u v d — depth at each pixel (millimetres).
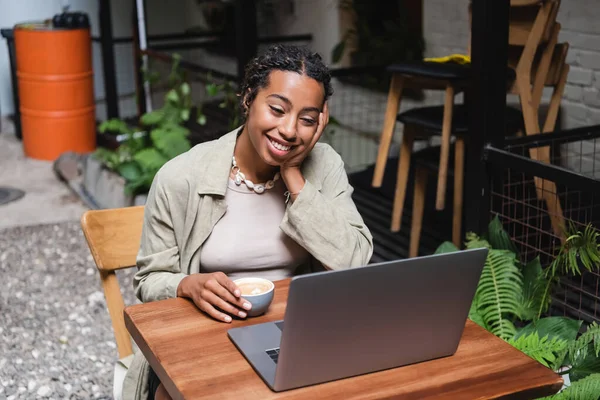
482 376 1557
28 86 6641
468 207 3225
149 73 6336
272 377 1498
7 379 3238
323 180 2105
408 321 1529
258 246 2033
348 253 1942
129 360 2207
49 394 3129
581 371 2359
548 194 3426
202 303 1774
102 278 2270
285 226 1957
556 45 3613
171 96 5617
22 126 6871
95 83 8688
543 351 2389
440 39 5383
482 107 3064
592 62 4059
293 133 1811
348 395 1469
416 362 1602
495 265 2771
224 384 1493
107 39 7023
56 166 6203
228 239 2027
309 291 1381
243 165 2020
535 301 2725
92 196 5668
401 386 1509
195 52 8703
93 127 6879
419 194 3869
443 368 1584
